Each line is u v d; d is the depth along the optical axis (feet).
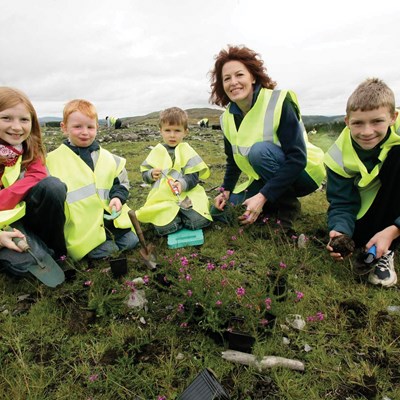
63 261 9.52
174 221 11.44
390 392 5.62
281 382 5.86
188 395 5.43
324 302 7.71
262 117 10.84
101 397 5.73
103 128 63.77
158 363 6.28
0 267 9.33
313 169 11.42
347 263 8.98
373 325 6.93
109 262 9.20
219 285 7.55
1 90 8.44
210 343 6.67
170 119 12.26
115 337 6.85
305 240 10.21
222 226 12.07
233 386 5.83
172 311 7.41
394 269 8.86
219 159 28.68
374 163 8.82
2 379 6.02
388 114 7.97
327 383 5.85
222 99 12.23
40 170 9.30
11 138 8.66
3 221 8.20
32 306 7.88
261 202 10.25
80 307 7.38
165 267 7.92
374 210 9.16
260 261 9.37
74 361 6.42
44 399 5.69
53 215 8.93
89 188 9.85
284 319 7.07
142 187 19.33
